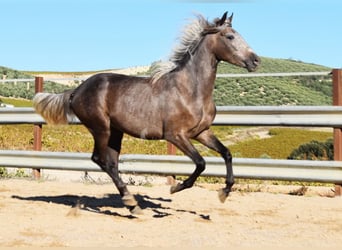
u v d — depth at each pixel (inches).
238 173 436.8
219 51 321.7
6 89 2169.0
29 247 251.9
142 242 266.7
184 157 451.2
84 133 746.2
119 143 358.3
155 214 346.9
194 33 327.9
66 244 259.4
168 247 255.4
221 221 326.3
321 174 413.1
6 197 400.8
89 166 484.1
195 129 323.3
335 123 412.5
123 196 343.9
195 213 352.5
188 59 326.3
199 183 500.7
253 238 278.8
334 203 389.7
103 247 253.9
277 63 3134.8
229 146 969.5
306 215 347.6
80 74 3129.9
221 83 1456.7
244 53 318.7
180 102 320.2
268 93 1520.7
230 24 327.0
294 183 511.5
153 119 328.2
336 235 288.2
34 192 431.2
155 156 462.6
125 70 2753.4
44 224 305.7
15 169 593.9
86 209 361.1
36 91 510.6
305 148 707.4
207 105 324.2
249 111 442.6
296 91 1622.8
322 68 3073.3
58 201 390.3
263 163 428.1
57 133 729.6
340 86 420.8
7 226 297.1
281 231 297.0
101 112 345.4
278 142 1045.2
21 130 748.0
